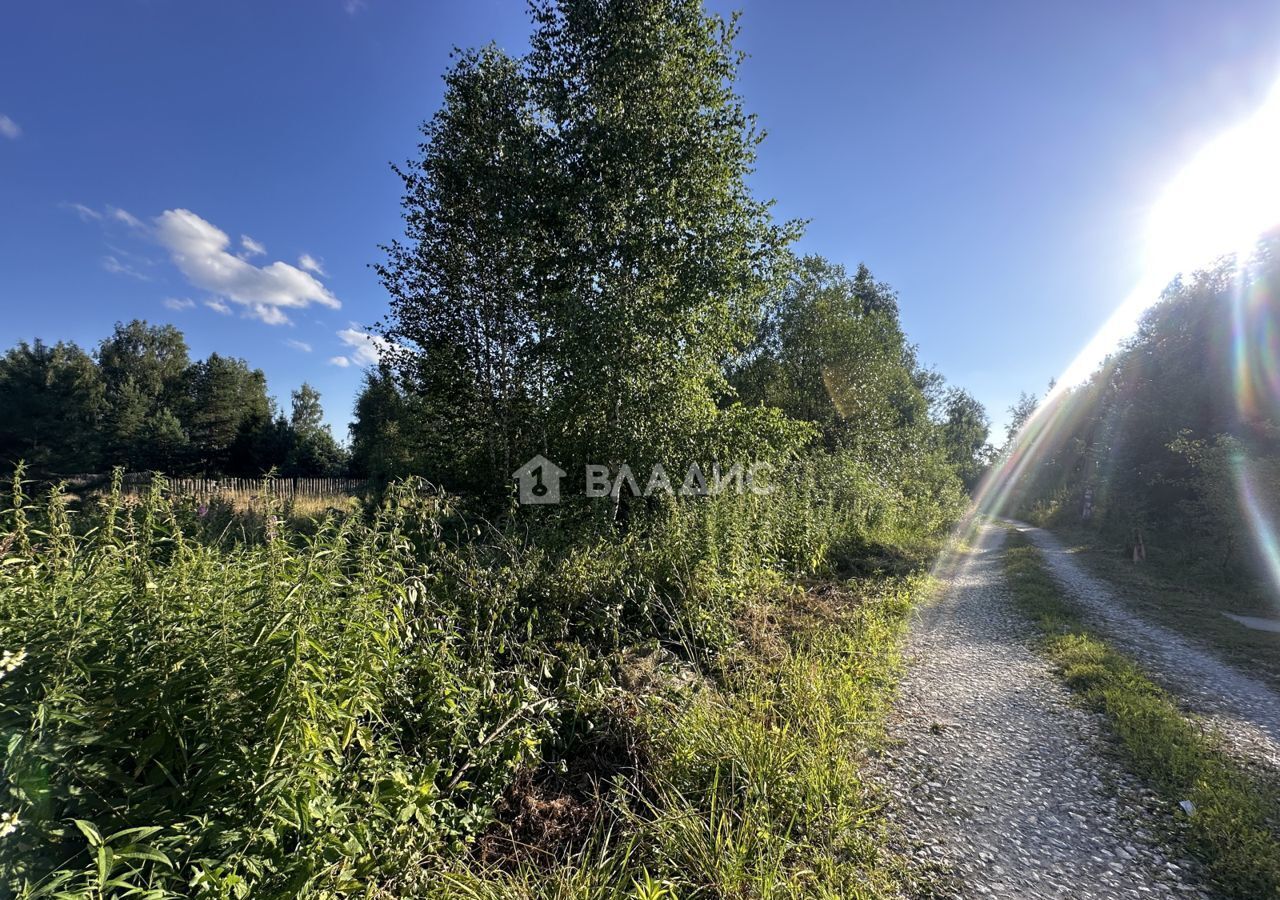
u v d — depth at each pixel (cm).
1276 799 345
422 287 1190
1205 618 805
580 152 1065
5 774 168
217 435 5275
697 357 1066
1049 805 342
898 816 330
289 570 270
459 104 1169
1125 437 1703
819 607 751
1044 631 722
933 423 2903
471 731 334
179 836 190
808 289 2028
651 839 297
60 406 4172
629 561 645
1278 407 1264
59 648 209
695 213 1044
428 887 250
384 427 2698
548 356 1070
